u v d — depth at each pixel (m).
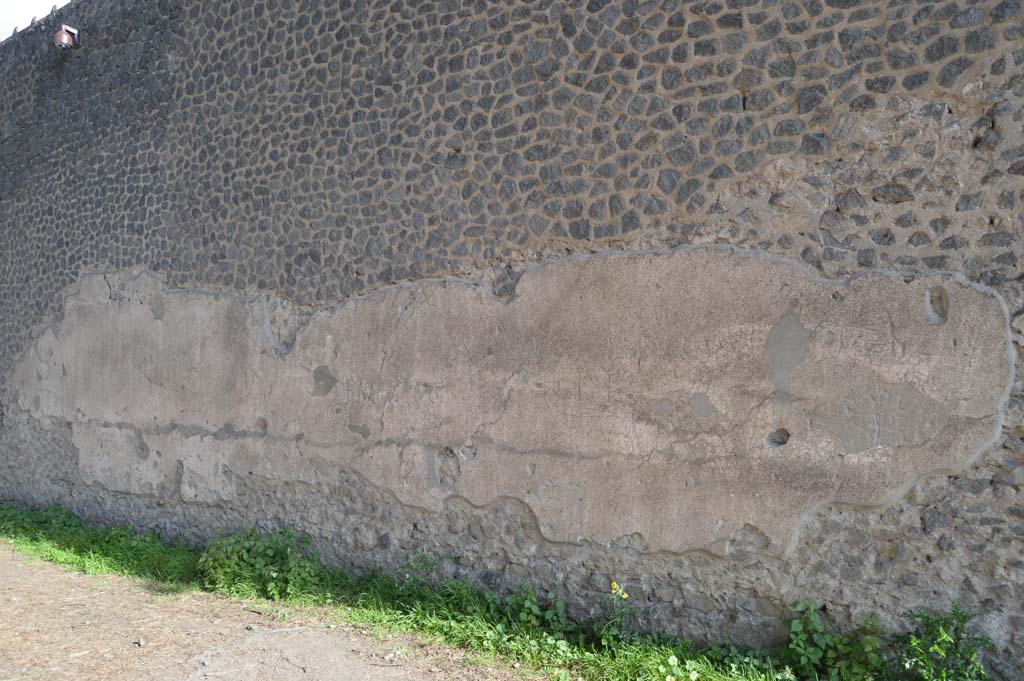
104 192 7.12
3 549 6.65
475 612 4.38
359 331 5.18
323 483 5.35
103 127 7.18
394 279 5.01
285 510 5.57
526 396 4.41
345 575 5.20
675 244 3.95
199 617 4.82
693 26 3.90
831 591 3.53
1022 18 3.17
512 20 4.51
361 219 5.19
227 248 6.00
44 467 7.80
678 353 3.93
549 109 4.36
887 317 3.44
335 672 3.91
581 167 4.25
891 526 3.41
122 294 6.87
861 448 3.48
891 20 3.44
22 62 8.26
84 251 7.33
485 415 4.57
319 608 4.83
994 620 3.22
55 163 7.73
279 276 5.64
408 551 4.91
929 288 3.36
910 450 3.38
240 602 5.07
